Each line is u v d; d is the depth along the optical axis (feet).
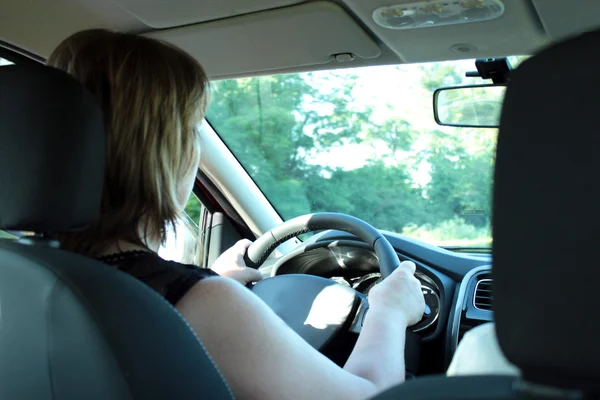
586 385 1.71
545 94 1.78
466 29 5.65
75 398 3.11
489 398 1.97
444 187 9.87
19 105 3.24
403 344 4.64
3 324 3.31
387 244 6.39
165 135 3.92
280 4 5.50
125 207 3.82
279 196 10.36
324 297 6.44
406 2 5.19
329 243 7.25
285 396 3.68
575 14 5.12
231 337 3.61
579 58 1.75
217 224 10.09
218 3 5.53
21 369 3.25
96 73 3.85
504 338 1.79
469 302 6.82
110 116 3.80
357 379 4.01
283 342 3.73
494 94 6.78
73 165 3.26
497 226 1.82
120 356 3.01
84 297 3.02
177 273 3.70
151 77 3.88
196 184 9.97
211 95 4.32
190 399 3.26
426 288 7.16
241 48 6.52
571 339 1.70
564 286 1.71
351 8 5.44
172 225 4.03
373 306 4.91
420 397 2.11
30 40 6.78
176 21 5.98
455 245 8.08
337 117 10.69
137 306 3.14
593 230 1.69
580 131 1.72
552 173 1.74
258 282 6.97
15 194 3.25
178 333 3.25
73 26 6.34
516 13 5.25
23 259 3.23
